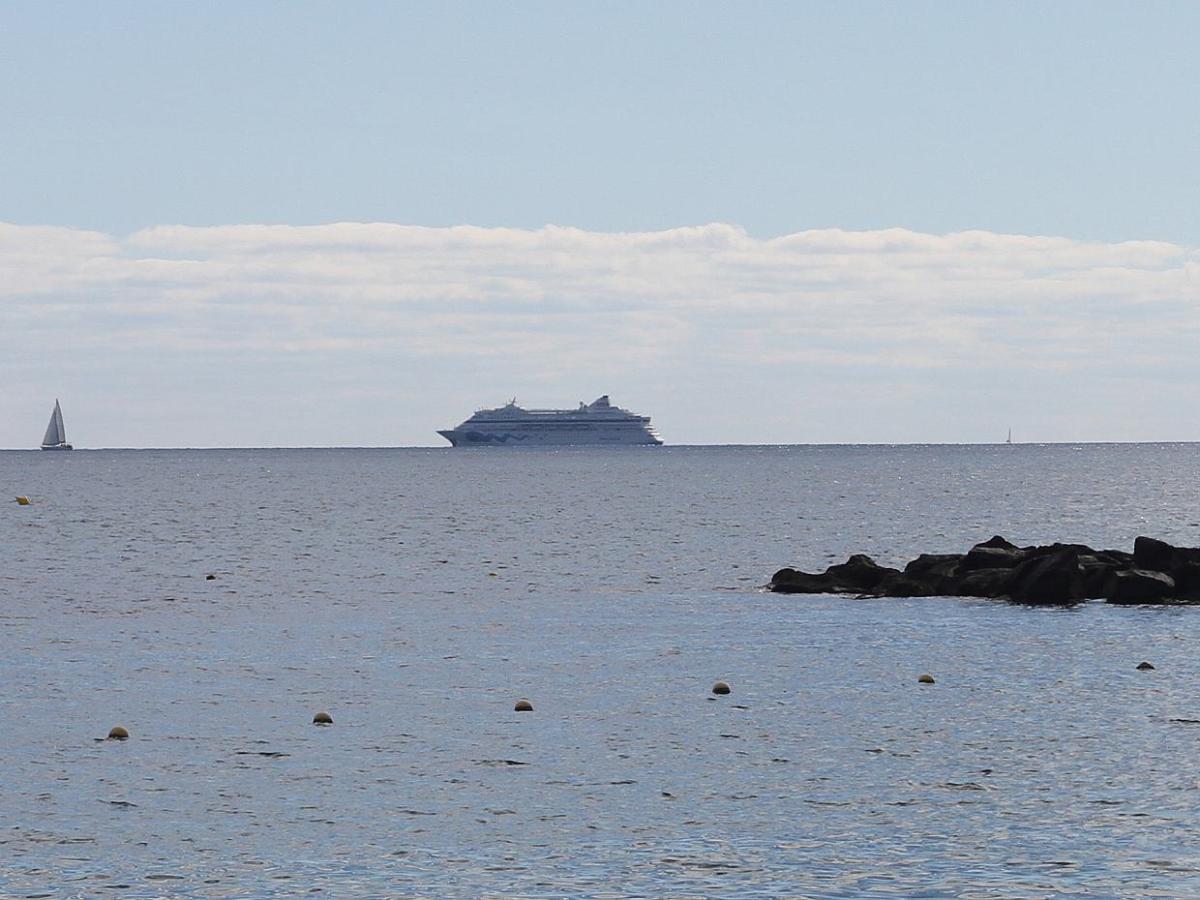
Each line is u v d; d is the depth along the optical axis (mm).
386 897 61531
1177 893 61438
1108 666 121500
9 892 62000
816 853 67188
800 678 116500
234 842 69312
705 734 93375
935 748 88562
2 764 85062
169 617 161875
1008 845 68188
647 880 63531
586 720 98312
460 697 107688
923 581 184750
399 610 170000
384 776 82000
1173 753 86188
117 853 67562
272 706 103875
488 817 73500
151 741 91500
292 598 183750
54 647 135875
